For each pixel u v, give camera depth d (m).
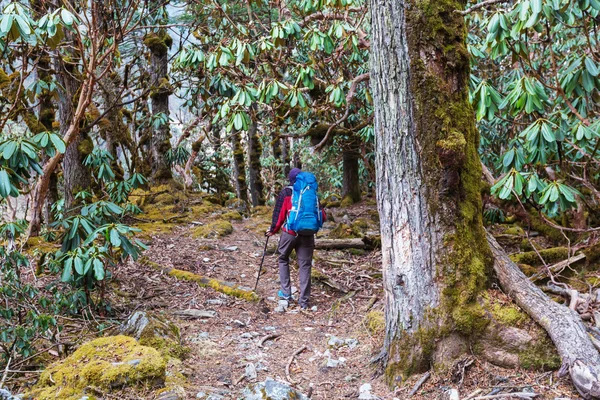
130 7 5.09
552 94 5.85
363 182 14.45
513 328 2.96
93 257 3.92
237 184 13.88
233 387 3.30
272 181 15.12
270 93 5.09
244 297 5.45
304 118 9.09
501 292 3.17
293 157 15.60
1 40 3.82
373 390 3.13
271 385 2.99
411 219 3.11
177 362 3.55
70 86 6.33
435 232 3.09
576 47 6.19
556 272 4.88
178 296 5.40
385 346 3.32
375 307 5.01
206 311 4.97
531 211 6.45
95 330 4.13
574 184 5.68
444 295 3.04
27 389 3.10
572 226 6.11
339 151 11.56
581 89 3.78
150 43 9.80
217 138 11.18
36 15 4.79
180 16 8.45
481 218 3.29
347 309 5.14
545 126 3.44
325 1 5.30
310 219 5.21
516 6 3.24
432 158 3.08
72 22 3.63
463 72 3.18
